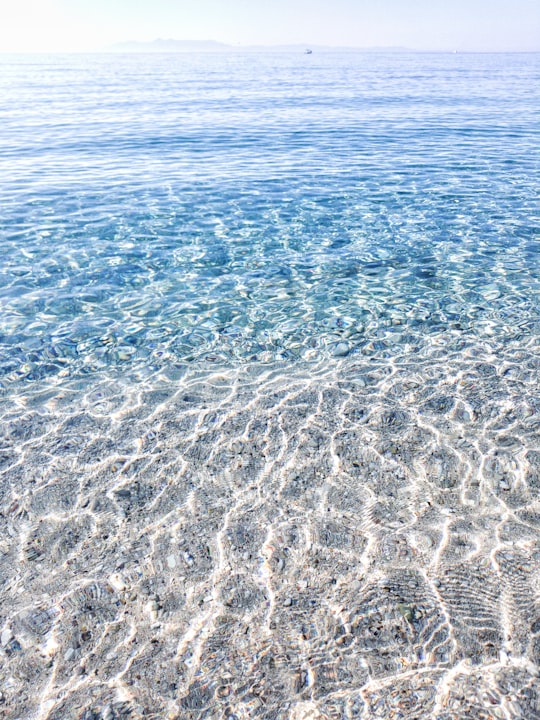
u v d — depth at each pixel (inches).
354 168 518.6
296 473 146.1
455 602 107.7
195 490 141.6
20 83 1705.2
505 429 159.0
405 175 486.0
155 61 4421.8
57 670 98.0
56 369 199.3
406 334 219.1
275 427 164.6
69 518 133.1
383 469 146.1
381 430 161.2
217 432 163.3
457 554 119.1
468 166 517.0
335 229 344.8
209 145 645.9
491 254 299.6
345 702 90.9
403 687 92.6
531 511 131.1
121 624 106.0
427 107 1004.6
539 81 1706.4
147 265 291.0
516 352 202.4
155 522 131.5
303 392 181.9
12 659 100.0
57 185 454.9
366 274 277.7
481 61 4099.4
